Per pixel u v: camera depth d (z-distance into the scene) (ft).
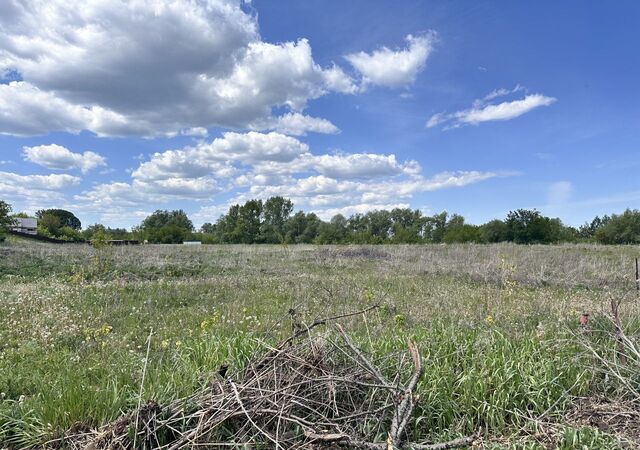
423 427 12.75
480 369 15.12
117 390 12.71
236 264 54.90
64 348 19.74
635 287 35.73
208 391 12.16
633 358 15.17
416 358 11.68
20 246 76.28
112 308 27.89
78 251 62.95
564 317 22.77
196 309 28.25
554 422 13.12
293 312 17.11
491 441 12.21
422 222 239.09
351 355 13.87
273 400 11.25
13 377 15.49
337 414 11.48
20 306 27.99
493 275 43.52
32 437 11.07
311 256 68.49
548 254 65.10
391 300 30.58
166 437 10.85
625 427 12.59
